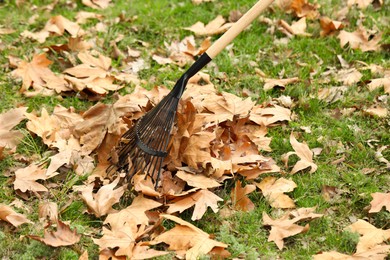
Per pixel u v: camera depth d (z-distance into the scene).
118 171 4.54
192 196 4.23
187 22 6.83
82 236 4.07
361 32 6.33
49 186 4.55
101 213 4.17
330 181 4.58
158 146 4.36
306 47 6.34
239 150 4.66
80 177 4.58
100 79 5.67
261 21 6.68
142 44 6.48
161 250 3.96
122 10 7.03
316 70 5.97
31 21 6.82
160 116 4.39
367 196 4.41
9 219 4.08
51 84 5.65
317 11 6.82
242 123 4.90
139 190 4.26
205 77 5.77
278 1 6.86
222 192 4.41
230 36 4.33
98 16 6.90
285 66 6.03
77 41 6.25
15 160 4.79
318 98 5.50
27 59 6.03
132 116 4.95
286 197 4.36
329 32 6.53
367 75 5.84
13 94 5.61
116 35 6.51
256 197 4.43
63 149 4.76
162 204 4.19
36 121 5.01
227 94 5.32
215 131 4.65
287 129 5.14
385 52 6.20
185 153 4.47
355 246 3.99
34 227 4.13
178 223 4.11
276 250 4.00
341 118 5.27
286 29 6.57
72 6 7.20
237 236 4.12
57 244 3.89
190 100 4.79
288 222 4.09
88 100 5.55
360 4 6.95
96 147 4.74
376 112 5.28
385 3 6.98
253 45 6.32
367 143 4.98
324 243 4.04
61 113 5.20
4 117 4.98
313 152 4.88
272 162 4.70
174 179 4.44
